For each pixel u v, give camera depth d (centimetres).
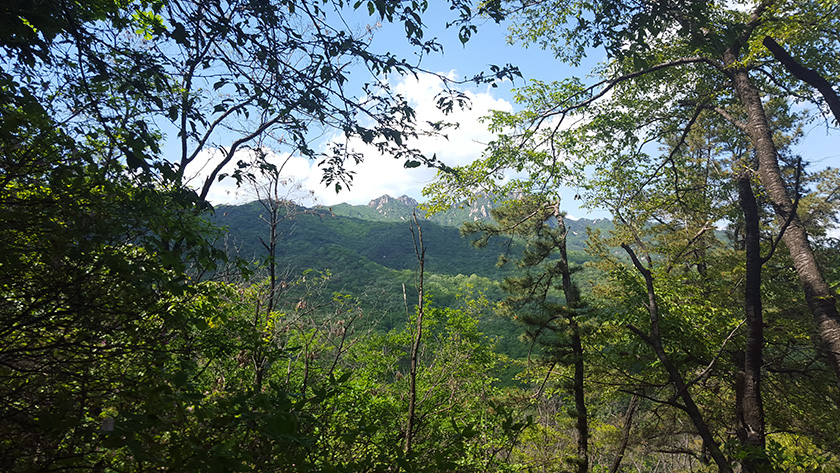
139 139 275
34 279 240
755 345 773
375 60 361
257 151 430
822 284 701
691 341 1173
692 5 390
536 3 880
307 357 594
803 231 755
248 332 458
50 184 238
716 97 1059
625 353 1277
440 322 1545
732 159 1579
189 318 325
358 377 962
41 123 242
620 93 1127
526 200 1358
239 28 336
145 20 454
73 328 254
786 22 713
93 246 235
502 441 340
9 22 261
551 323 1451
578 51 995
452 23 383
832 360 670
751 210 834
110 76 324
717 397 1370
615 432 1422
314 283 857
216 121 503
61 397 214
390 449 281
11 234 231
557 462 1324
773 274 1352
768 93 1007
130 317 275
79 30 316
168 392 192
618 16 417
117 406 237
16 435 188
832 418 1191
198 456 172
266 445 205
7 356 228
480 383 1351
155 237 281
